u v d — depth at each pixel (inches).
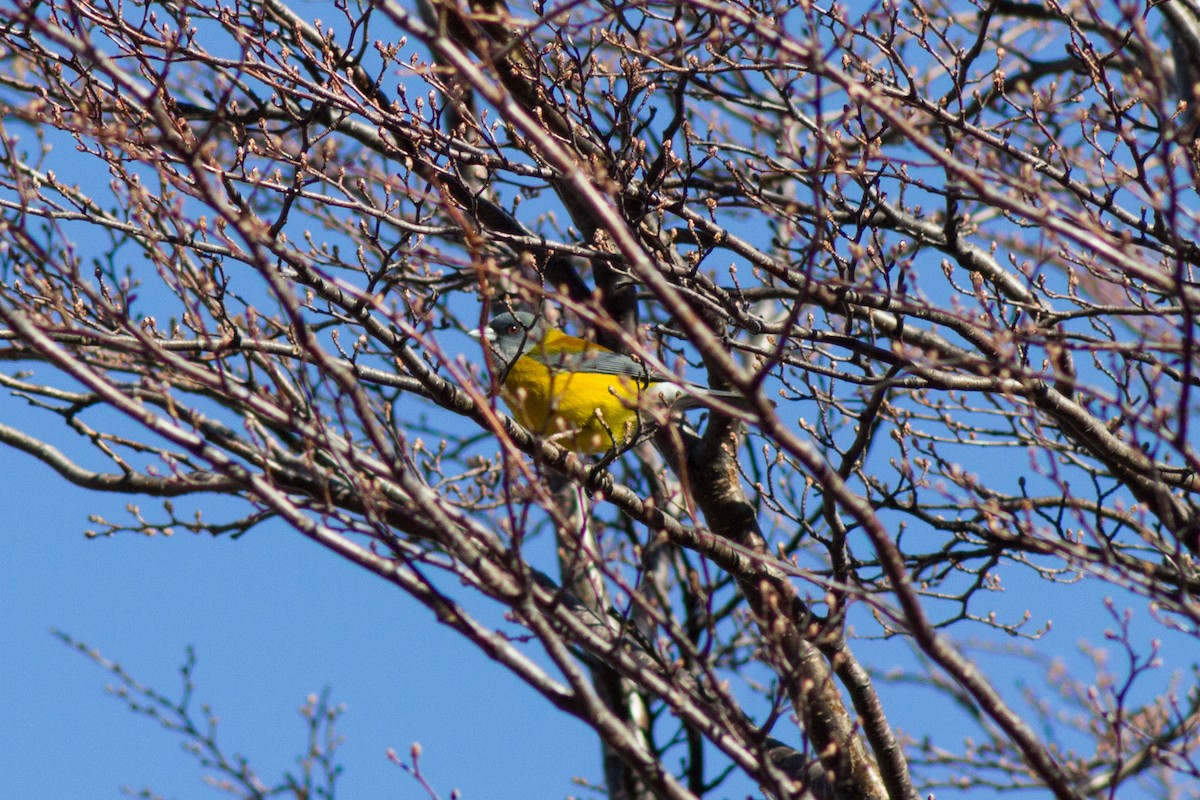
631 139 459.2
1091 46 428.1
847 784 450.0
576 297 535.8
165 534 502.0
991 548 458.0
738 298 454.3
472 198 450.9
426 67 436.1
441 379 410.9
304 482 431.2
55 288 422.6
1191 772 344.5
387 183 395.9
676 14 449.4
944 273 426.0
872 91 398.0
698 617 652.1
